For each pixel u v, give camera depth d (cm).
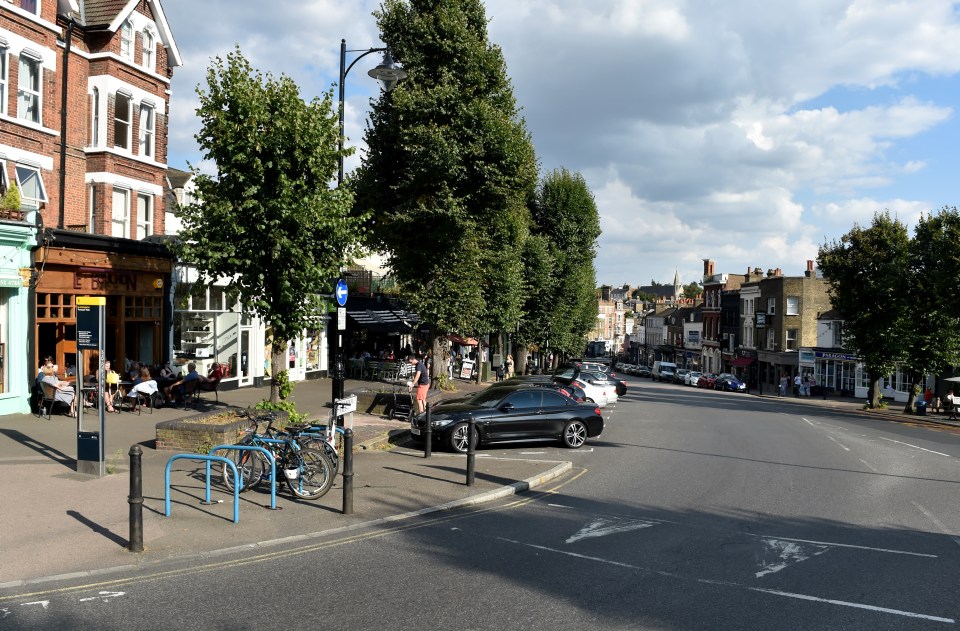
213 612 606
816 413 3266
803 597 672
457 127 2286
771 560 788
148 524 852
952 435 2369
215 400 2017
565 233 4466
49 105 1864
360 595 652
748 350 6675
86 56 2008
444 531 885
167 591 654
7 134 1739
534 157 2602
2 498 921
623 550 816
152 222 2205
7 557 720
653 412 2803
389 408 1997
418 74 2342
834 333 5353
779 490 1198
